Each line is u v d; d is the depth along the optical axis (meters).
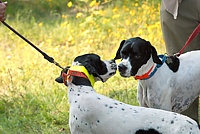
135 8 15.09
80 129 6.48
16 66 11.73
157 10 14.51
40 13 18.03
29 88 10.15
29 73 11.04
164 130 6.02
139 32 11.77
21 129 8.52
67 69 6.71
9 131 8.41
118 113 6.27
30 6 18.59
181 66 7.18
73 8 18.09
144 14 14.14
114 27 14.29
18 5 18.64
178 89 7.18
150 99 7.07
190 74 7.16
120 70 6.65
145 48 6.68
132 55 6.64
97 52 12.42
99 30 13.81
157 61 6.80
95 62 6.61
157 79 6.98
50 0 18.53
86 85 6.53
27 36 14.83
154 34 12.97
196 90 7.30
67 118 9.00
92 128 6.39
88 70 6.53
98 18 14.90
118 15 13.34
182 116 6.11
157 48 12.14
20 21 16.30
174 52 7.91
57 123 8.92
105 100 6.41
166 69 7.04
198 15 7.59
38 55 12.48
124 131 6.17
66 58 11.80
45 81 10.58
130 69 6.64
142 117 6.16
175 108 7.37
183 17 7.64
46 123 8.73
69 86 6.61
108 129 6.27
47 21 16.61
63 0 18.59
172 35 7.84
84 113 6.38
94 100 6.39
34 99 9.57
